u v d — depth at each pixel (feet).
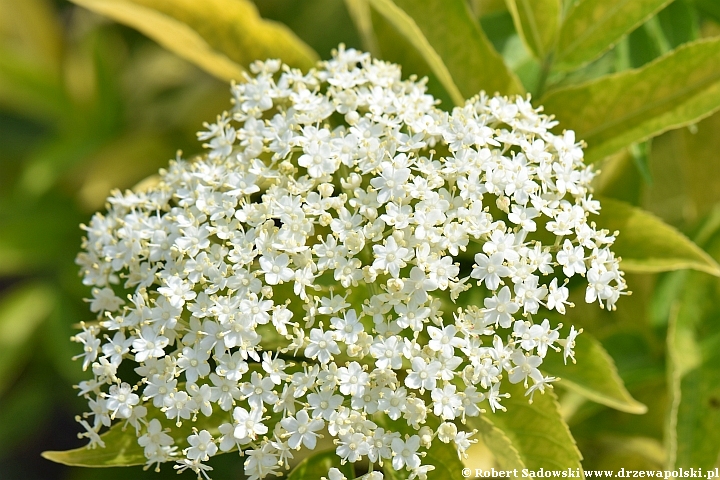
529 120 1.49
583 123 1.55
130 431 1.46
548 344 1.42
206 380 1.47
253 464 1.42
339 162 1.45
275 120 1.49
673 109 1.52
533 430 1.47
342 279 1.42
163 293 1.42
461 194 1.44
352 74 1.51
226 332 1.41
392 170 1.43
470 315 1.43
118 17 1.61
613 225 1.54
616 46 1.59
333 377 1.41
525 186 1.44
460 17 1.56
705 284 1.62
